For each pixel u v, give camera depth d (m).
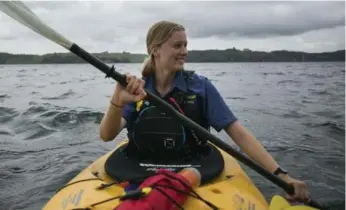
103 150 6.15
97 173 2.99
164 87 3.04
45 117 8.62
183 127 2.88
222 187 2.77
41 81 24.44
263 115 9.33
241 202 2.63
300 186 2.93
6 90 16.77
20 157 5.78
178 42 2.86
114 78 2.38
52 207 2.57
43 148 6.25
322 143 6.50
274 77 29.55
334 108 10.58
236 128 3.06
